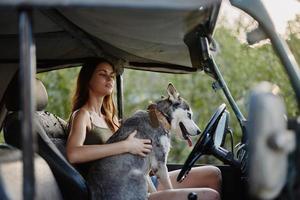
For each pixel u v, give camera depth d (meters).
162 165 3.84
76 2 2.06
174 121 3.94
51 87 8.44
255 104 2.04
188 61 4.33
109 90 3.94
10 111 3.52
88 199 3.27
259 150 2.01
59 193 3.12
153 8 2.11
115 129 4.11
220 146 3.79
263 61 8.34
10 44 3.76
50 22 3.46
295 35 3.64
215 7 3.01
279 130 2.01
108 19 3.04
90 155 3.49
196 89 8.96
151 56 4.30
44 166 3.05
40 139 3.26
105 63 3.95
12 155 2.87
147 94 9.19
